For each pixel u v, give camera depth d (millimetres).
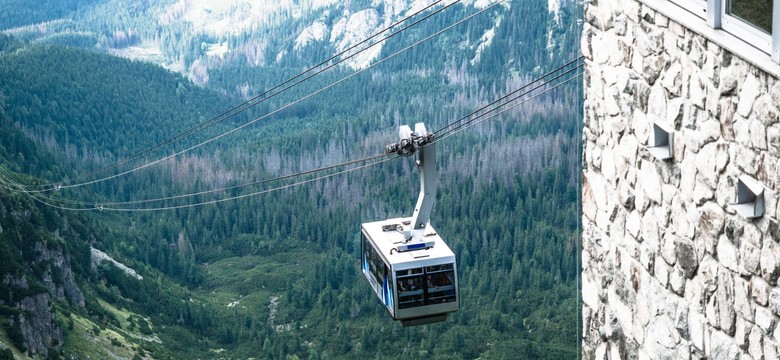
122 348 128875
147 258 164875
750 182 5559
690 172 6359
